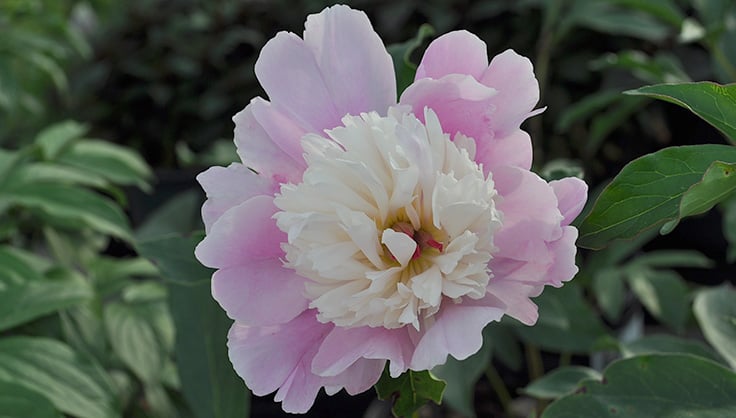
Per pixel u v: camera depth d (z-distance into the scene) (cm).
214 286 49
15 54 128
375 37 51
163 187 151
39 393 69
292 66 50
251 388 49
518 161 49
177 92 178
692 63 156
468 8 160
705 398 58
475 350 45
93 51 182
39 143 98
